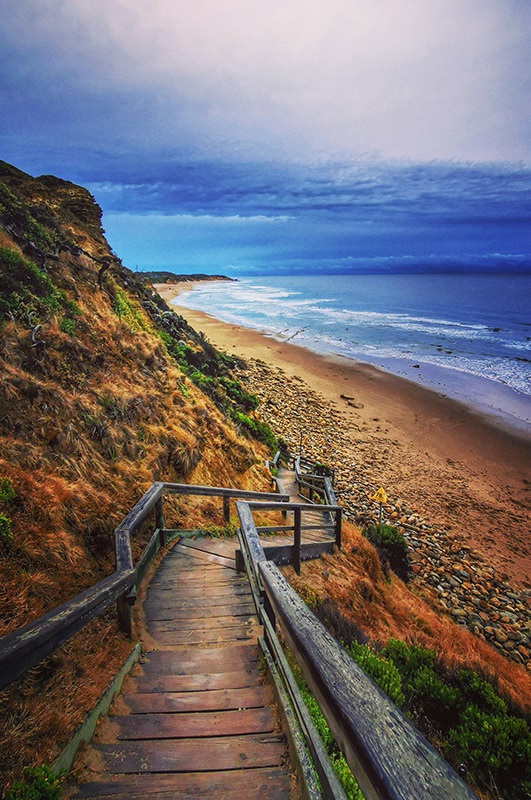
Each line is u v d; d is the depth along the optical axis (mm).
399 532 11719
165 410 9836
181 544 6305
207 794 2145
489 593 10898
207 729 2656
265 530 7156
